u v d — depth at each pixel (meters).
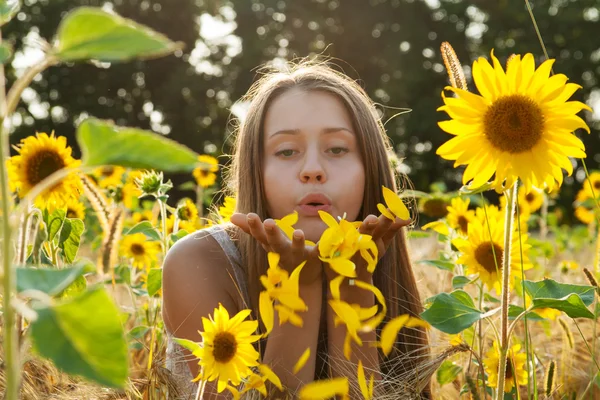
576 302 1.27
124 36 0.52
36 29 22.22
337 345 1.67
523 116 1.22
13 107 0.54
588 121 23.05
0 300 1.42
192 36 23.91
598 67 22.67
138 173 3.31
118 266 2.61
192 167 0.54
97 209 2.45
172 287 1.89
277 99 1.90
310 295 1.58
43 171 2.29
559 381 2.10
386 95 22.94
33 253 1.77
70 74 22.97
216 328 1.13
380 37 23.41
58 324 0.52
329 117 1.85
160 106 23.34
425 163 22.56
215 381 1.67
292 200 1.80
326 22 23.31
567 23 22.47
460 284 1.95
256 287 1.89
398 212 1.13
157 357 1.57
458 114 1.24
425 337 1.93
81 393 1.47
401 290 2.04
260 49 22.92
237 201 2.05
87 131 0.54
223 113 23.45
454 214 2.46
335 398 1.39
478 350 2.07
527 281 1.43
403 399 1.45
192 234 2.04
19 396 1.43
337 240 1.00
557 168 1.25
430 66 23.17
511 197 1.31
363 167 1.88
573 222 18.72
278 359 1.60
